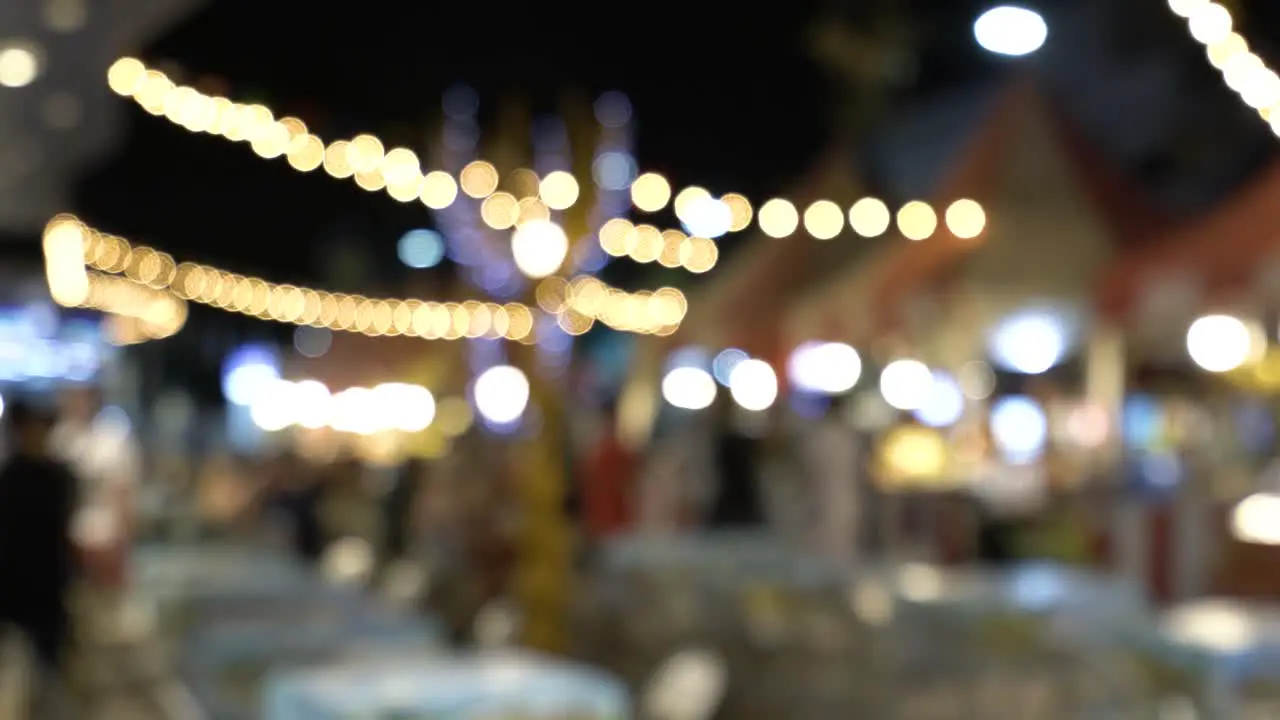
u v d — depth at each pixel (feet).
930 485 37.76
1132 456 34.17
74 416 34.99
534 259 28.02
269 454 55.72
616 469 42.57
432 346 62.59
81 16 15.55
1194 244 29.40
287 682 11.93
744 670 26.17
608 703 11.79
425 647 16.43
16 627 27.12
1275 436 34.50
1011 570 25.16
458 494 28.99
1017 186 33.06
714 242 35.32
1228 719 14.97
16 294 32.27
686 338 43.45
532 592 27.89
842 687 24.29
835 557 32.96
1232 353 30.19
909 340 36.76
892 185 37.91
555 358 28.68
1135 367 34.96
